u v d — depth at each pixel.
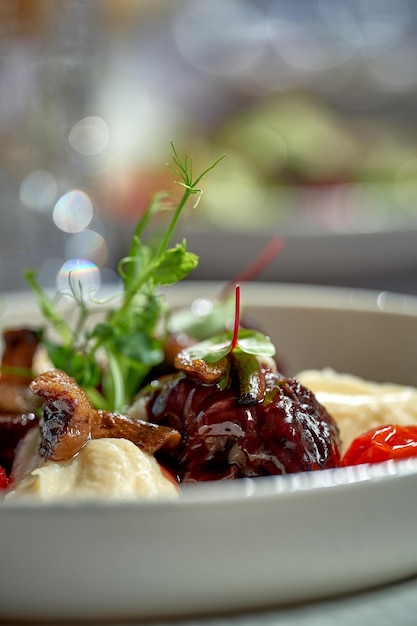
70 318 0.71
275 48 1.75
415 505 0.41
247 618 0.41
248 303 0.71
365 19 2.03
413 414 0.55
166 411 0.50
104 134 1.14
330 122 1.39
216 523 0.39
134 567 0.39
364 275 1.06
